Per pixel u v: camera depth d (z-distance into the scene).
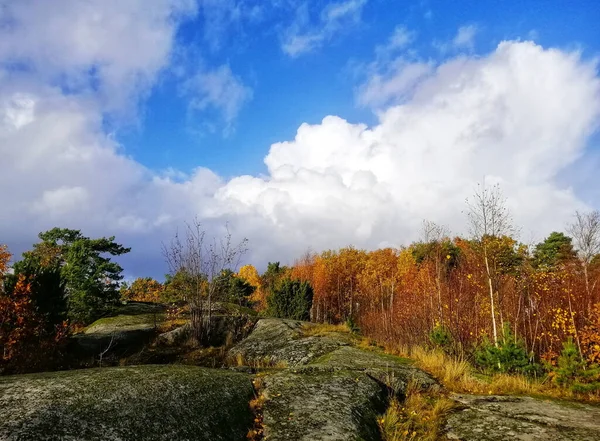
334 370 10.15
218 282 19.75
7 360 12.31
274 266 61.34
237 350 16.44
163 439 5.12
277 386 8.33
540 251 35.78
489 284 16.81
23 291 13.48
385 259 52.56
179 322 22.80
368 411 7.70
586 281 19.41
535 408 8.57
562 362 11.17
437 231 27.05
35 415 4.90
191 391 6.83
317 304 49.81
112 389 6.23
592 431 7.13
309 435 6.16
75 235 34.75
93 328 22.77
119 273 28.64
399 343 18.31
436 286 23.53
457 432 7.37
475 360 14.44
